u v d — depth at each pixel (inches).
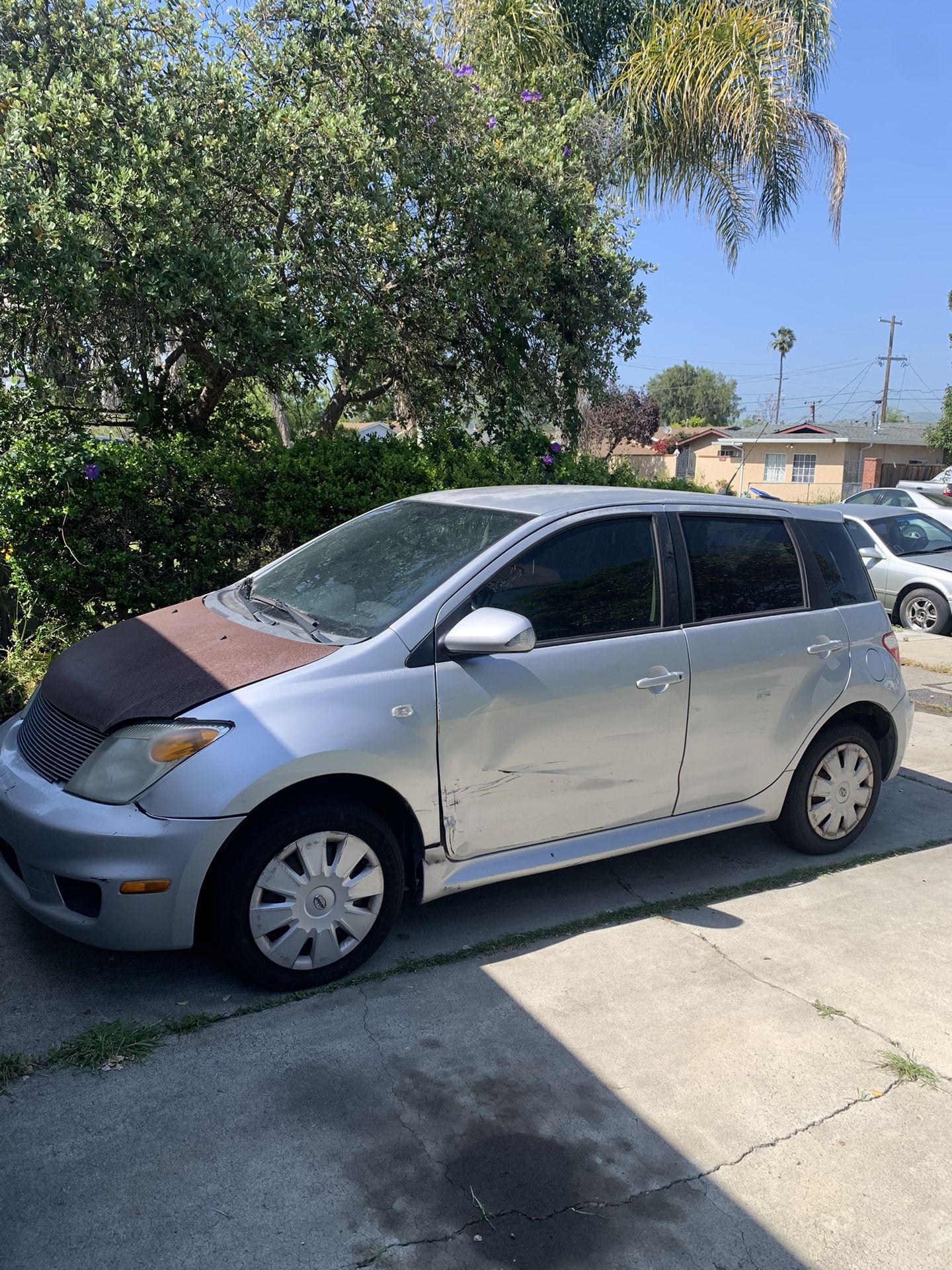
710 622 163.5
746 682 165.3
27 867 122.7
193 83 261.9
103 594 233.3
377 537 166.9
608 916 157.8
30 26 245.6
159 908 119.1
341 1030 122.6
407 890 146.6
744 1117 111.0
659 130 438.6
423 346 330.6
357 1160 100.6
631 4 452.4
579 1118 109.2
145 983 130.6
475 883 141.8
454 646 133.8
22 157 226.7
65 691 138.0
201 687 127.5
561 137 339.6
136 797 119.6
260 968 126.4
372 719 128.6
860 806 190.4
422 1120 107.3
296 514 254.8
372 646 133.1
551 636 146.5
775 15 426.9
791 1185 100.9
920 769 248.4
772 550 177.5
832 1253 92.7
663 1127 108.4
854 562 191.0
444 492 180.7
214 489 249.8
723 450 1708.9
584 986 136.3
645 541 160.6
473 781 138.4
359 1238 91.0
